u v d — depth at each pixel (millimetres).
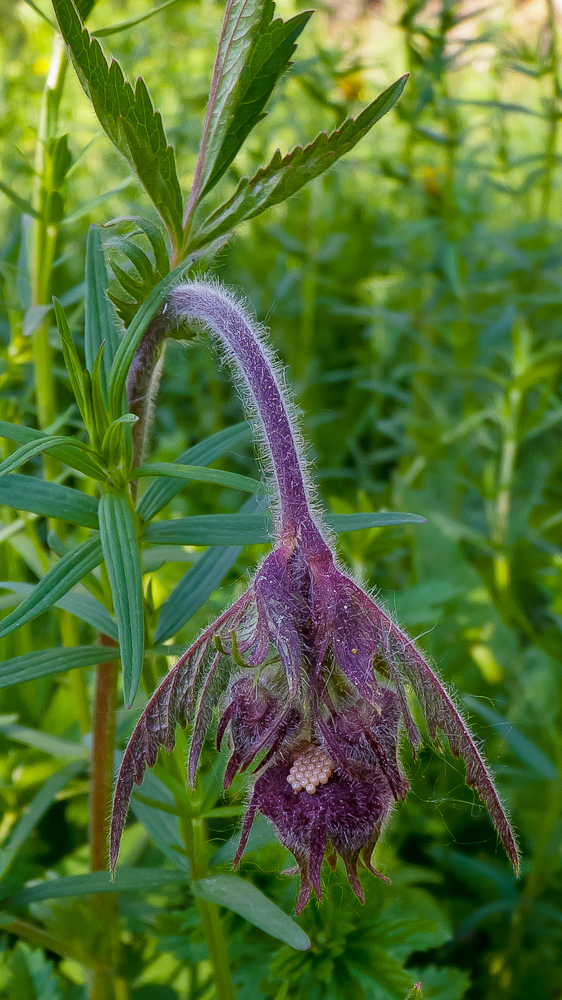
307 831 195
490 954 289
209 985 259
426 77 448
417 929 235
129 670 194
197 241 216
